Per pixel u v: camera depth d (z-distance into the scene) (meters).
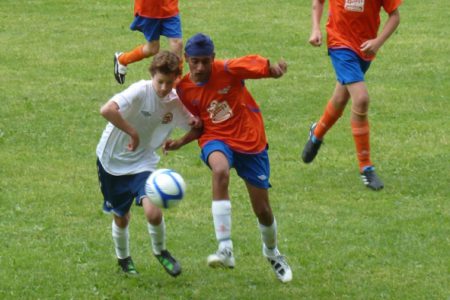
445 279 19.41
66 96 35.44
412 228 22.44
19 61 40.88
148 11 34.59
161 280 19.59
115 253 21.11
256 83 37.34
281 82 37.59
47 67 39.94
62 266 20.27
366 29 25.42
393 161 27.92
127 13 50.53
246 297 18.70
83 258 20.75
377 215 23.47
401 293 18.73
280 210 23.91
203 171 27.23
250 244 21.64
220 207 18.22
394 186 25.75
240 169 19.00
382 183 25.67
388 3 25.03
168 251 20.38
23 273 19.86
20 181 26.17
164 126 18.97
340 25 25.48
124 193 19.00
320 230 22.44
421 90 36.41
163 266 18.95
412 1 53.31
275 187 25.72
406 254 20.83
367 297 18.61
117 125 18.19
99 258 20.80
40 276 19.73
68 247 21.39
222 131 18.95
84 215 23.64
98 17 49.59
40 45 43.75
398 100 35.00
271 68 18.31
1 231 22.41
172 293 18.91
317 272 19.97
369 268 20.11
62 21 48.69
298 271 20.03
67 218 23.39
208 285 19.33
